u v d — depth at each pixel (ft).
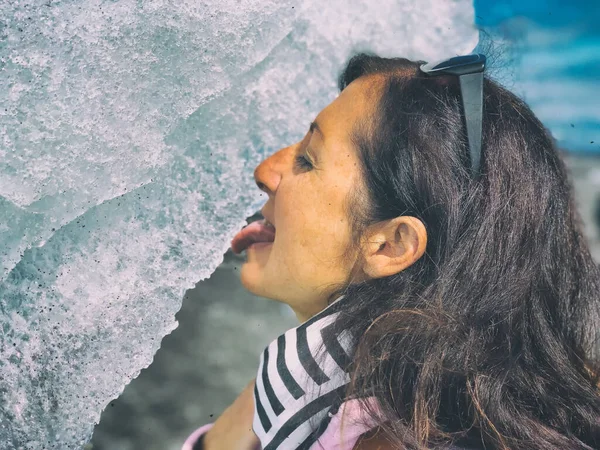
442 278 2.69
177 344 4.43
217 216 3.68
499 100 2.89
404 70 2.92
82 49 2.82
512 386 2.67
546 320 2.91
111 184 3.01
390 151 2.73
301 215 2.81
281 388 2.61
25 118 2.72
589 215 6.12
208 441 3.43
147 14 2.94
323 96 4.11
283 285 2.93
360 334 2.66
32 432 2.87
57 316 2.93
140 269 3.20
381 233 2.71
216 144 3.65
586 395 2.79
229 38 3.19
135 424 3.92
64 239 2.97
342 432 2.55
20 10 2.71
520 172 2.80
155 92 3.05
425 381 2.59
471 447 2.57
